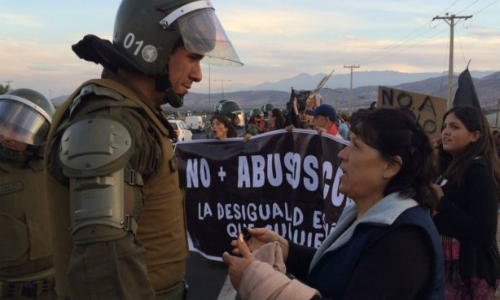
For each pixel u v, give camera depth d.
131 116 1.44
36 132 2.61
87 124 1.35
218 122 6.63
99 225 1.28
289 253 2.11
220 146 5.27
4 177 2.63
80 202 1.30
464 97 4.64
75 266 1.29
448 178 2.99
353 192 1.74
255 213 5.16
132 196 1.38
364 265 1.52
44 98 2.73
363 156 1.67
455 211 2.74
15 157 2.62
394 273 1.47
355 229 1.64
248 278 1.61
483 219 2.72
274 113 9.60
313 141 4.90
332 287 1.62
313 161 4.90
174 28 1.58
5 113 2.56
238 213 5.22
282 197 5.04
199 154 5.32
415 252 1.50
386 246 1.51
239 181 5.20
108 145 1.32
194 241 5.42
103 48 1.56
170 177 1.59
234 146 5.22
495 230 2.78
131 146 1.36
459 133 2.92
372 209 1.62
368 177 1.68
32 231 2.67
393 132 1.63
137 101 1.53
